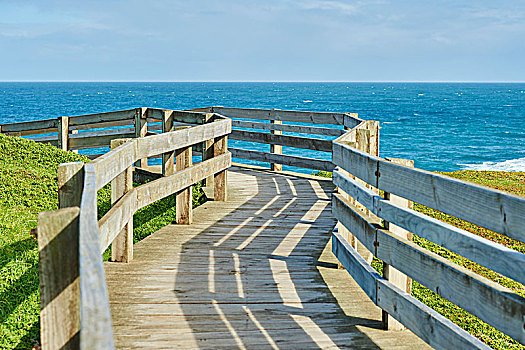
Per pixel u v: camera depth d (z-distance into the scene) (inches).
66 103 3833.7
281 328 141.6
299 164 410.9
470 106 3690.9
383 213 138.2
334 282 179.5
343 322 146.4
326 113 387.9
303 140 407.2
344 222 177.2
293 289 171.9
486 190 96.1
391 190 133.9
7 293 170.4
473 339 101.0
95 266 62.3
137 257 204.8
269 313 151.8
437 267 112.8
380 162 139.3
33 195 304.3
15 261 197.8
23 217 264.4
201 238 233.9
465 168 1055.0
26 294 171.3
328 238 236.4
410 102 4399.6
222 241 229.5
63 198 131.3
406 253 126.6
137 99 4756.4
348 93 7194.9
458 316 188.4
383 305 138.4
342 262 177.9
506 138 1674.5
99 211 294.5
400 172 128.9
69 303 87.0
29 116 2492.6
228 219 269.9
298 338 135.6
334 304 159.6
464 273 103.3
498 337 173.0
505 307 90.7
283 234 242.4
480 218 98.2
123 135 409.7
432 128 2032.5
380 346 131.5
